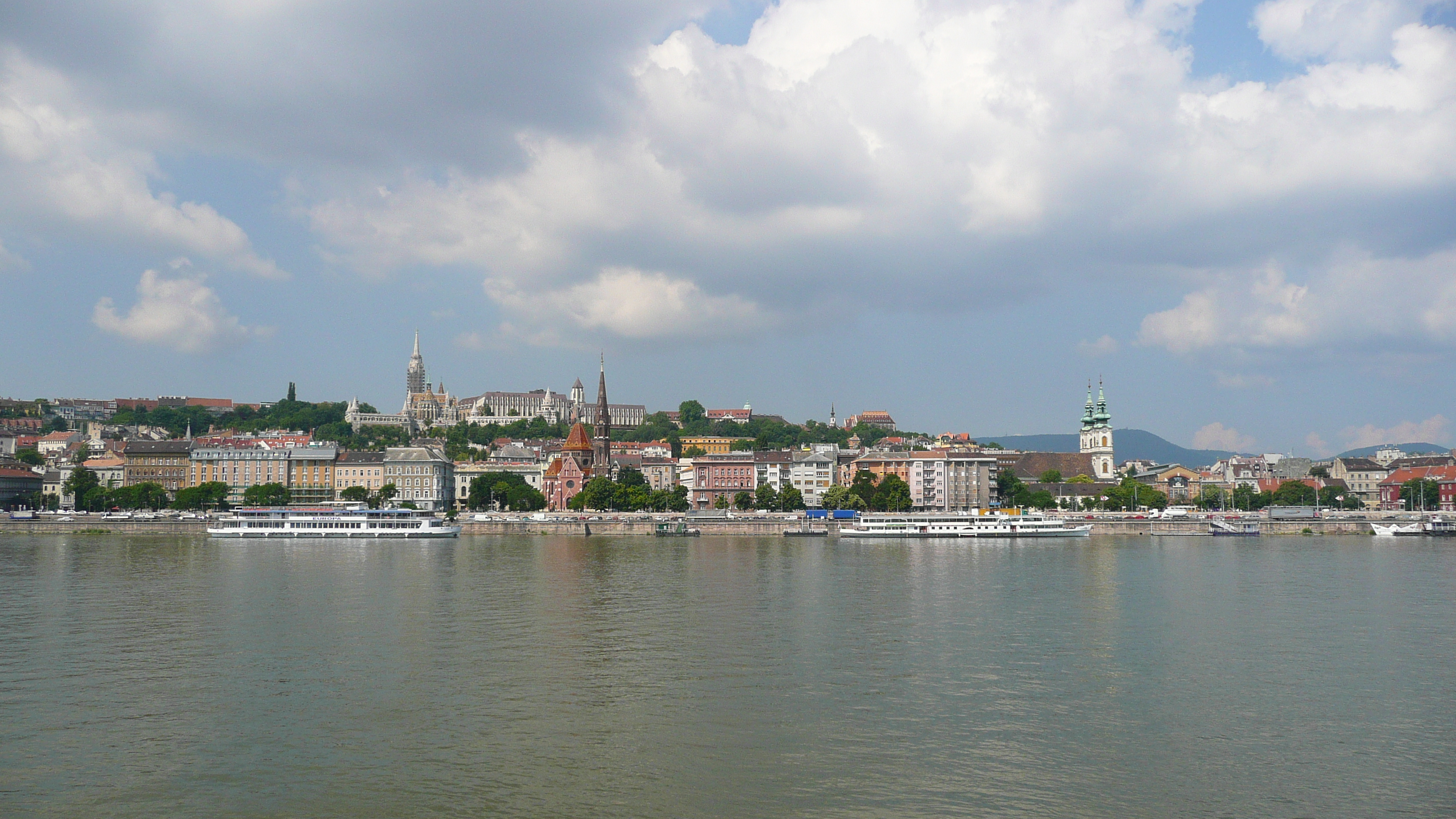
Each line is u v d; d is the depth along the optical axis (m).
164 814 58.56
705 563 194.38
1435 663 95.44
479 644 103.56
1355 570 180.00
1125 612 125.69
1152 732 73.88
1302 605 132.25
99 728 73.94
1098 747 70.50
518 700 81.38
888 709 79.06
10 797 60.94
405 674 90.00
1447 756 69.12
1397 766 67.06
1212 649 101.88
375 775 64.56
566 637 107.62
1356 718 77.81
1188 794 62.12
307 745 70.25
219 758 67.69
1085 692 84.75
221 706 79.50
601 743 70.62
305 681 87.56
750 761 67.25
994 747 70.31
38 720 75.88
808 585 153.38
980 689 85.62
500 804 60.12
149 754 68.31
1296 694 84.44
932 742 71.31
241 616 121.44
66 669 91.94
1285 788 63.22
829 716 77.19
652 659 96.25
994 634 110.31
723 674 90.50
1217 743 71.44
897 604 131.75
